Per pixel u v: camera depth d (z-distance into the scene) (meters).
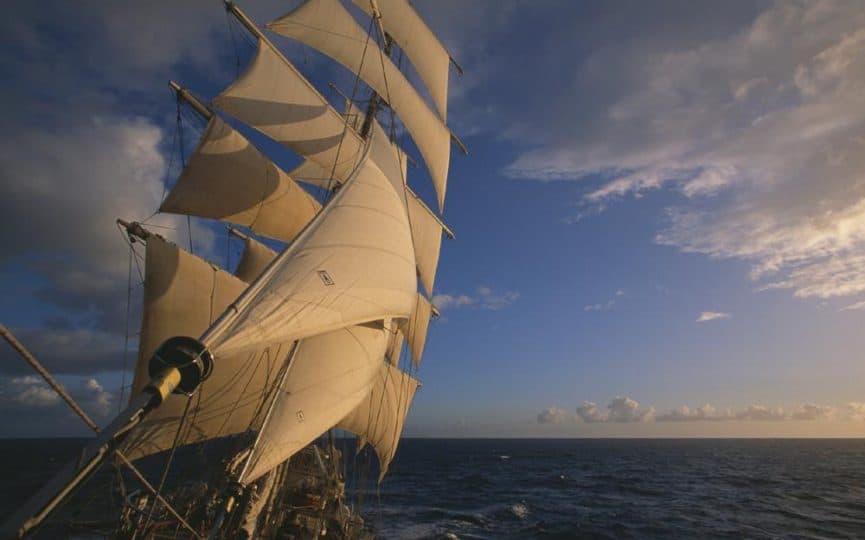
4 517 33.06
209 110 16.70
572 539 33.94
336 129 21.17
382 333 12.55
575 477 79.81
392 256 9.91
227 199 17.56
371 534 19.56
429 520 38.81
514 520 40.38
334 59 21.58
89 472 3.52
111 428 3.73
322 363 10.93
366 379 11.53
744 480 76.81
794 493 60.53
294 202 19.70
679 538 34.91
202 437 15.16
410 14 26.05
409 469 92.50
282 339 5.88
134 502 11.83
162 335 15.54
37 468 72.38
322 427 10.20
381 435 23.94
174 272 15.65
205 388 15.07
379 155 14.27
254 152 18.06
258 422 13.50
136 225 14.92
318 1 20.36
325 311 6.83
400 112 24.86
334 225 8.78
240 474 8.80
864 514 45.19
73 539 12.54
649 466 108.12
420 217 28.67
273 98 18.53
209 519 11.49
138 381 15.12
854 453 179.25
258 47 18.17
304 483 19.88
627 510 46.25
